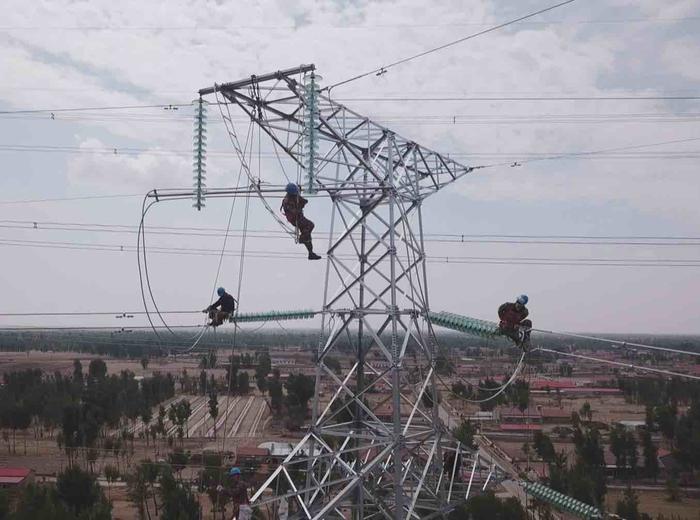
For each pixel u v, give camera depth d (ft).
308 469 87.51
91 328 101.76
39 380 416.26
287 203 80.64
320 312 92.32
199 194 82.99
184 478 247.50
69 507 192.34
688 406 429.38
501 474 93.20
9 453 298.15
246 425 349.82
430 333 91.91
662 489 264.31
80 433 288.30
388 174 87.97
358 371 92.84
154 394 390.42
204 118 82.74
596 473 239.91
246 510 72.43
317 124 79.71
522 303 80.69
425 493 97.81
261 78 77.66
